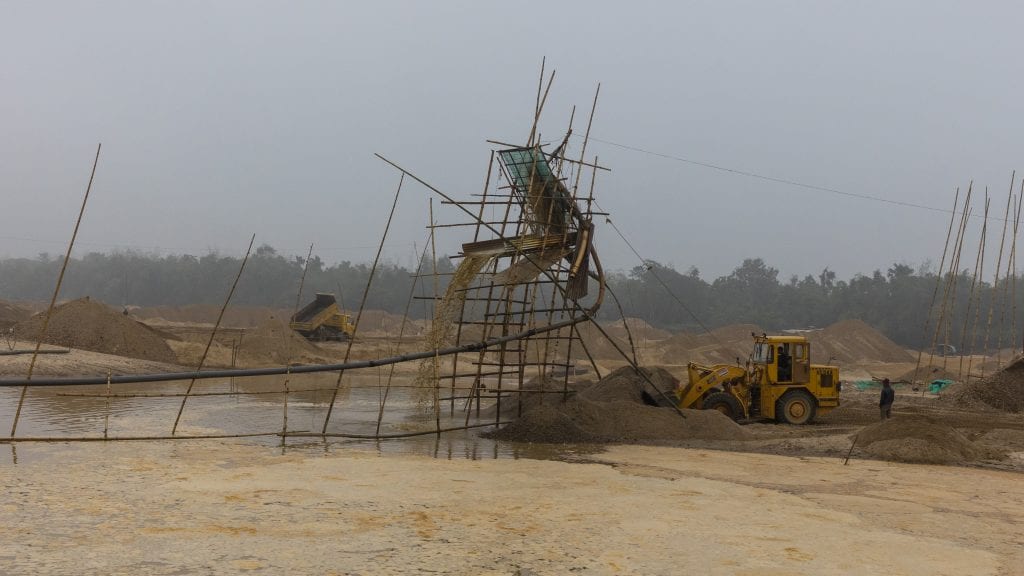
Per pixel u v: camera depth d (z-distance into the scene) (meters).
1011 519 11.47
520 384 21.41
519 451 16.91
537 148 20.25
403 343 58.38
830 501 12.28
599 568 8.09
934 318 116.06
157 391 28.36
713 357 66.12
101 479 11.86
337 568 7.73
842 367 67.50
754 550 9.02
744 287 157.50
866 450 17.88
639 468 14.95
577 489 12.45
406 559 8.15
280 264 158.88
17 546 8.09
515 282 20.64
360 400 28.14
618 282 141.00
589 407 20.27
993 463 17.17
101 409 21.81
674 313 136.12
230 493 11.18
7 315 50.69
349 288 143.62
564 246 21.03
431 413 24.16
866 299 130.88
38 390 26.59
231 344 48.50
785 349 23.41
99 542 8.35
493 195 21.31
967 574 8.44
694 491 12.63
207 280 157.12
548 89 21.17
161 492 11.06
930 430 17.62
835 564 8.59
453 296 21.20
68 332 39.28
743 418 23.23
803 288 148.12
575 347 61.97
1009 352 81.88
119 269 162.00
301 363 46.19
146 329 42.44
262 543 8.55
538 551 8.65
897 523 10.84
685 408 22.45
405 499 11.20
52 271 167.50
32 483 11.37
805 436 20.34
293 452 15.62
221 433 18.00
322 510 10.28
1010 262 33.69
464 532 9.38
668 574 7.97
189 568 7.55
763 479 14.23
